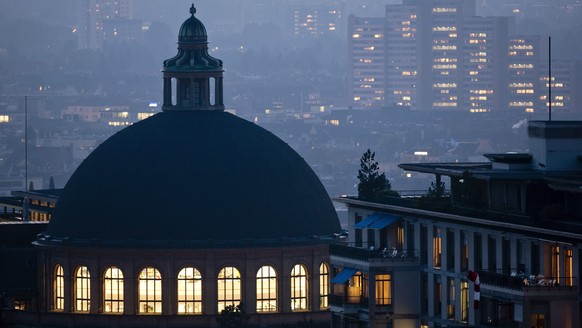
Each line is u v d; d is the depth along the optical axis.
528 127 177.75
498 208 173.75
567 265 161.00
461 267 177.50
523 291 160.88
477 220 171.75
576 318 160.00
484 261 172.62
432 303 183.25
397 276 187.12
